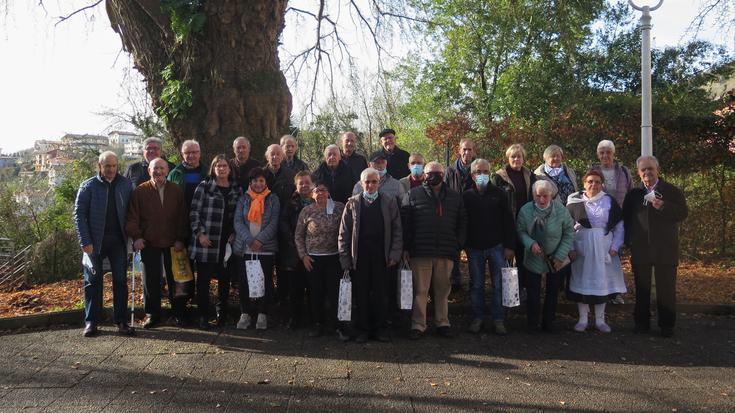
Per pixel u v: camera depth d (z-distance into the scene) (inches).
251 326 268.7
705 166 428.5
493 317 261.6
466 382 198.2
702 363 218.1
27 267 382.3
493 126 475.2
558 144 447.2
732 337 252.7
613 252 261.4
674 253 249.3
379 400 182.7
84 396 186.7
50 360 222.1
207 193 264.7
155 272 264.4
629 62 683.4
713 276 370.0
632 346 239.9
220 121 339.3
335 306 257.0
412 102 916.6
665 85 650.2
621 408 176.1
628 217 261.9
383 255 250.1
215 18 335.3
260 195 263.7
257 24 342.0
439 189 255.1
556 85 672.4
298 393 188.9
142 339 249.3
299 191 261.3
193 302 299.0
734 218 423.2
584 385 195.2
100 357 225.5
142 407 177.8
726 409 175.2
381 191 265.0
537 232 259.6
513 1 511.2
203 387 194.2
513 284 252.4
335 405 179.0
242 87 340.2
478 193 262.5
